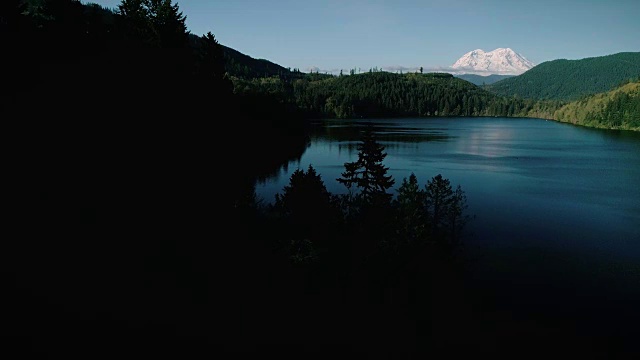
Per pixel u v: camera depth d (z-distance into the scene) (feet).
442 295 108.88
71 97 104.63
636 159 363.15
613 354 90.43
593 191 234.17
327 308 97.19
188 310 82.74
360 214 132.46
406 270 112.27
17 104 94.73
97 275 81.10
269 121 371.35
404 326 95.81
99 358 65.36
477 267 129.59
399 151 421.59
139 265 88.48
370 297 103.65
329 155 369.71
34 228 82.58
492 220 177.88
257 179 252.62
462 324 98.84
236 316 86.12
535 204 204.64
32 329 65.92
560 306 108.68
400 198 136.67
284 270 106.63
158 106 124.88
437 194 149.89
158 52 146.10
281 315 90.84
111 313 74.64
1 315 66.39
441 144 489.26
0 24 113.50
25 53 109.60
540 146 472.85
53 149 95.14
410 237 117.91
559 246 148.46
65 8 138.92
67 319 69.92
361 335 90.89
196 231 108.27
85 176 97.50
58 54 120.37
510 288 117.08
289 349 81.92
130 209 100.73
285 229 127.24
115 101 112.98
